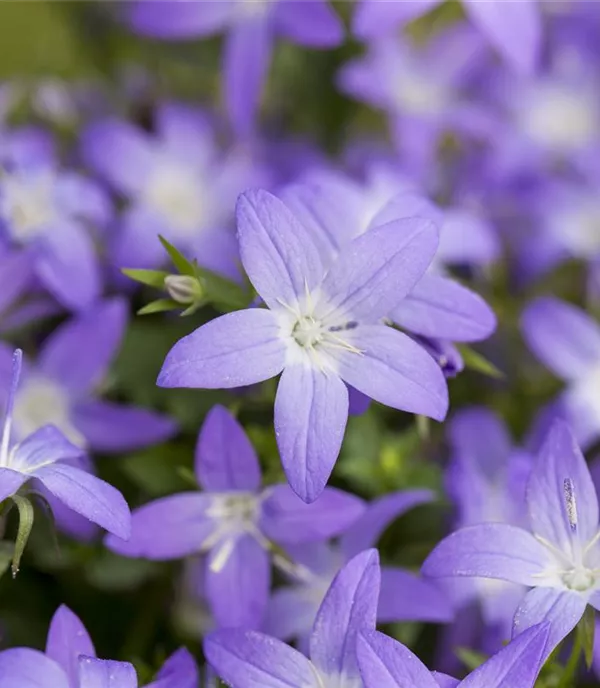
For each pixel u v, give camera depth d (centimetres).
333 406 30
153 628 34
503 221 39
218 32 39
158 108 38
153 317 36
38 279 35
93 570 33
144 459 34
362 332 30
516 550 30
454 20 42
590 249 39
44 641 33
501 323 38
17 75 40
